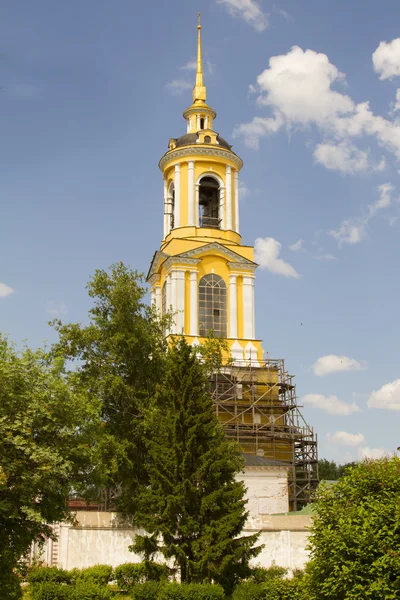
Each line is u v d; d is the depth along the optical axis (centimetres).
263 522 3694
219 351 4881
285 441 5778
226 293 6225
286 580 2853
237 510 3153
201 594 2820
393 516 2228
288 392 5944
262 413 5784
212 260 6244
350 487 2453
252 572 3231
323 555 2342
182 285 6091
